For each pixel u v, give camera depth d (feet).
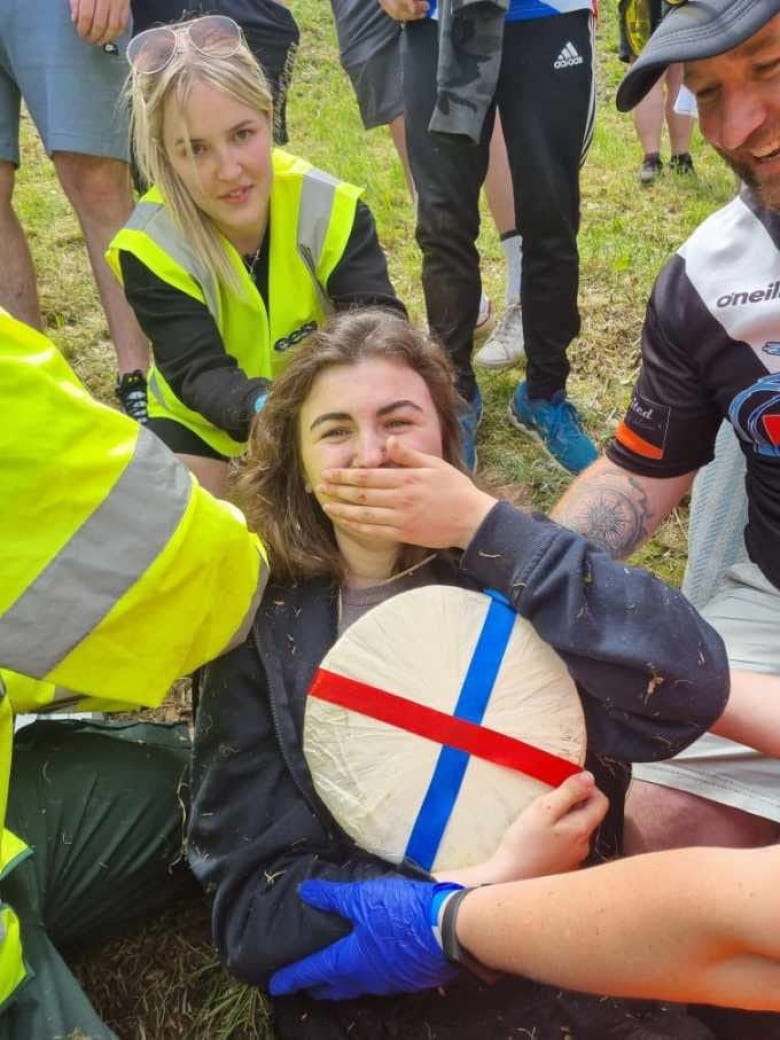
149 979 5.91
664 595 4.80
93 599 4.14
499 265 13.57
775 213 5.51
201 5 9.59
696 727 4.84
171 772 5.93
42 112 9.78
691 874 3.82
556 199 9.09
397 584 5.33
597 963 4.04
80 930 5.69
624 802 5.62
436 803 4.83
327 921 4.70
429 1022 4.83
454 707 4.85
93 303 13.01
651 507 6.48
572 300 9.69
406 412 5.17
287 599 5.33
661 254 13.38
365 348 5.18
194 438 8.46
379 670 4.89
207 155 7.47
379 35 11.45
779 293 5.55
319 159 16.74
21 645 4.14
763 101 5.19
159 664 4.43
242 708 5.14
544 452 10.28
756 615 6.23
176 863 5.83
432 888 4.50
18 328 4.09
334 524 5.37
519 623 4.93
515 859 4.69
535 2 8.62
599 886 4.03
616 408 10.87
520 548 4.85
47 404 4.00
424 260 9.75
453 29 8.22
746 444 6.04
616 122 18.44
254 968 4.91
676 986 4.00
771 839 5.78
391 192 15.51
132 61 7.61
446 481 4.95
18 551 4.04
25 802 5.64
